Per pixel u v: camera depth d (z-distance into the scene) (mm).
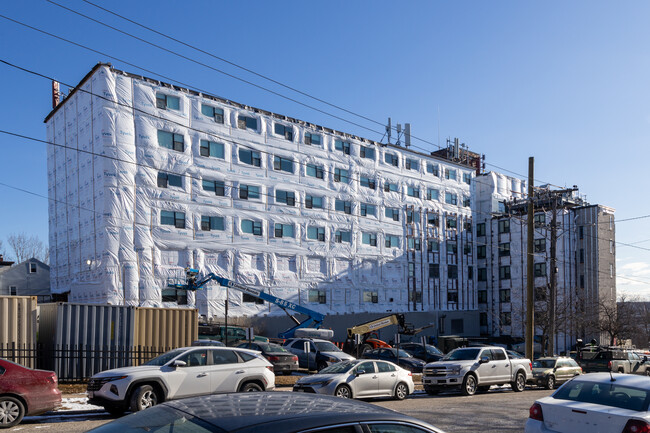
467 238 69688
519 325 65250
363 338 39844
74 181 48000
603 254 65438
